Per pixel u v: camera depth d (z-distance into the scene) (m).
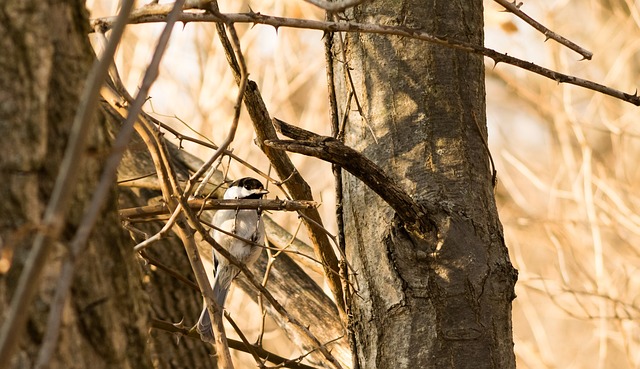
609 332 13.13
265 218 8.99
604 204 13.43
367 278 6.03
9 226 3.66
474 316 5.75
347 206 6.29
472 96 6.22
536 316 14.16
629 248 13.93
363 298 6.05
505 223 14.88
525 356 13.73
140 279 4.30
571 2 18.83
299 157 15.45
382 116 6.17
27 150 3.73
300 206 6.04
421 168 6.00
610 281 13.16
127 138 3.14
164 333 9.62
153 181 8.65
